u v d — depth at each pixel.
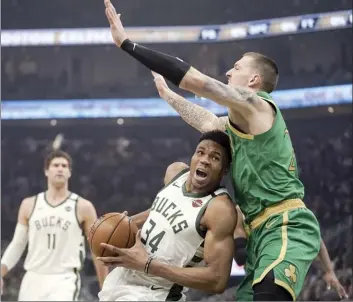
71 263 5.39
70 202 5.47
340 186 15.14
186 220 3.17
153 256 3.17
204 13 17.20
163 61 2.94
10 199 16.20
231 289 10.13
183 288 3.29
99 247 3.10
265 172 3.11
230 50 16.73
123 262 3.05
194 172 3.24
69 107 16.77
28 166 16.67
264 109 3.10
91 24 17.27
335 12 15.19
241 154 3.14
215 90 2.92
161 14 17.31
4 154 16.73
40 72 17.16
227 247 3.10
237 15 17.06
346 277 11.46
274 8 16.78
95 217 5.51
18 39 16.59
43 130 17.06
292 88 15.91
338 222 14.19
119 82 17.03
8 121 16.88
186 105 3.73
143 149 16.81
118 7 17.36
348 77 15.39
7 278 11.09
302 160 15.63
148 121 16.62
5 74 17.02
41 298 5.26
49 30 16.61
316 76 15.77
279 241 3.04
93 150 16.86
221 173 3.26
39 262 5.36
